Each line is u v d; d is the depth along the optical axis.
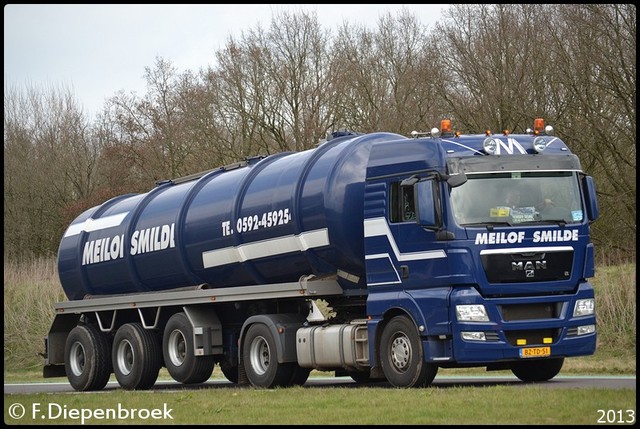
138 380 30.58
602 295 37.00
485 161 21.91
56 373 34.75
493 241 21.53
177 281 30.58
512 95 50.19
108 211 34.56
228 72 58.78
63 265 35.34
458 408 17.19
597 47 45.75
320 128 57.06
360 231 24.08
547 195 22.17
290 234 25.50
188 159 62.00
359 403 18.81
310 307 25.38
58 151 76.69
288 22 59.16
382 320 22.94
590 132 47.00
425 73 54.62
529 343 21.72
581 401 17.19
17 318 52.91
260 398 21.05
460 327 21.30
